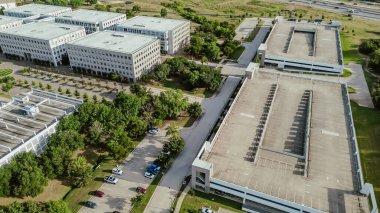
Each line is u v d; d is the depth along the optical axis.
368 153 142.38
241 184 114.38
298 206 105.69
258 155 128.75
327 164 123.62
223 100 185.12
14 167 119.94
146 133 155.12
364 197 108.94
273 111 157.75
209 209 113.12
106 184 126.25
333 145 133.88
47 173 124.56
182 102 165.00
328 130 143.25
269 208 113.75
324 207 105.31
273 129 144.75
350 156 127.69
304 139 138.50
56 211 105.25
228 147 132.75
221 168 121.81
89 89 196.62
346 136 139.38
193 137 152.88
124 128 149.12
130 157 140.12
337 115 154.12
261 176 118.12
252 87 179.38
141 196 114.31
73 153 140.50
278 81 185.88
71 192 122.44
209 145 129.75
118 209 115.38
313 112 156.25
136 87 182.88
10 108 156.75
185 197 120.25
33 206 105.62
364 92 193.62
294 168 122.25
